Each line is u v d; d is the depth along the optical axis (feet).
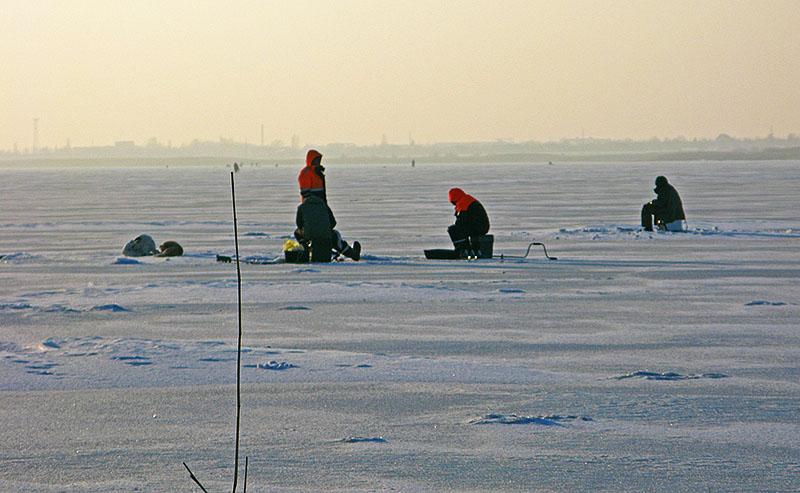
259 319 74.08
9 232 180.04
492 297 86.12
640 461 37.78
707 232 163.84
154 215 236.84
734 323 71.87
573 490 34.35
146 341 63.00
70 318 74.54
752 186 367.25
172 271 110.32
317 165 120.57
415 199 306.14
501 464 37.40
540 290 91.04
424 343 63.93
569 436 41.37
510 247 141.08
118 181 585.63
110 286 95.04
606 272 106.63
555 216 216.95
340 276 103.45
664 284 95.71
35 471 36.63
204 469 36.81
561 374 54.24
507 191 353.92
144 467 37.11
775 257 123.44
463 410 46.11
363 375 53.78
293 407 46.68
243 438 41.16
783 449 39.45
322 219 119.65
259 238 162.91
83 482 35.27
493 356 59.47
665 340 64.95
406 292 89.04
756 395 49.06
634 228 172.24
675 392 49.73
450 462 37.68
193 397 48.73
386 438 41.19
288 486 34.81
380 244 149.18
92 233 176.96
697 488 34.47
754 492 34.06
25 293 89.71
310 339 65.46
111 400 48.06
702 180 435.53
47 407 46.65
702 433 41.91
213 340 64.59
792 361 57.88
